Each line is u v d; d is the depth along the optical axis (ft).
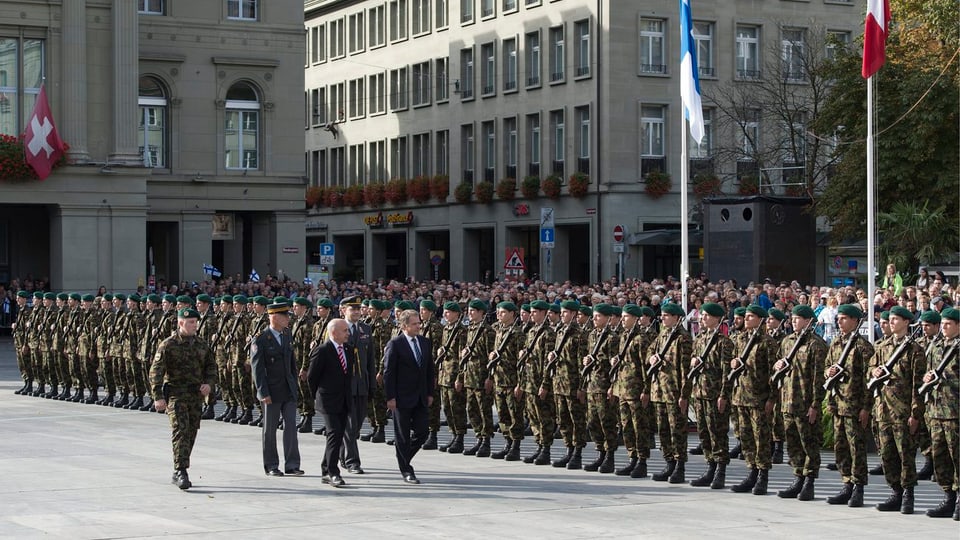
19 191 196.44
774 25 266.57
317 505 68.54
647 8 258.78
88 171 199.62
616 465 84.94
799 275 174.29
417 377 76.54
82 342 129.08
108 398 127.65
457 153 302.66
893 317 68.08
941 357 66.13
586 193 261.65
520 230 288.10
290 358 79.87
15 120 199.62
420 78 318.45
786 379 72.08
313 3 361.30
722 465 75.41
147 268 234.38
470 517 65.10
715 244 177.78
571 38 267.18
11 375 159.94
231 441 98.02
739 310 80.48
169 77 225.35
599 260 259.39
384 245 336.08
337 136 353.72
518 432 87.92
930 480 80.59
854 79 193.26
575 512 66.85
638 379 79.25
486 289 170.91
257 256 237.86
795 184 231.30
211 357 75.61
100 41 202.80
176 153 226.38
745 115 242.58
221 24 228.84
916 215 165.89
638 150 258.98
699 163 261.24
